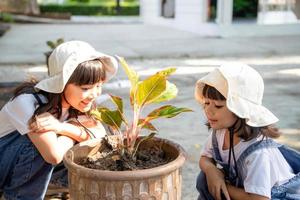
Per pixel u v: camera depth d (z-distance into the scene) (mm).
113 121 1696
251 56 7086
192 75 5680
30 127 1873
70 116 2020
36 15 13562
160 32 10297
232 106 1662
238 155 1781
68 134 1957
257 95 1723
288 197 1774
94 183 1493
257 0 11078
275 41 8570
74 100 1855
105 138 1788
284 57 6996
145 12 13125
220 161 1910
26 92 1977
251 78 1715
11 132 2033
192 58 6953
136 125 1674
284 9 9812
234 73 1708
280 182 1763
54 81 1822
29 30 10664
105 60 1883
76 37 9297
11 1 13734
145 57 6930
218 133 1894
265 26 9484
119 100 1686
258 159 1719
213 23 9688
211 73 1750
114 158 1668
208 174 1887
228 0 9180
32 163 1977
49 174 2008
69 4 16422
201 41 8617
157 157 1730
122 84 5027
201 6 9836
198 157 2961
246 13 11164
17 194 2061
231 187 1822
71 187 1590
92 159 1685
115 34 9883
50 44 4277
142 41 8711
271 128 1774
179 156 1609
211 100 1732
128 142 1688
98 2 18031
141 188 1486
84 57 1784
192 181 2580
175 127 3631
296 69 6066
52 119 1903
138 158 1706
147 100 1641
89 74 1782
